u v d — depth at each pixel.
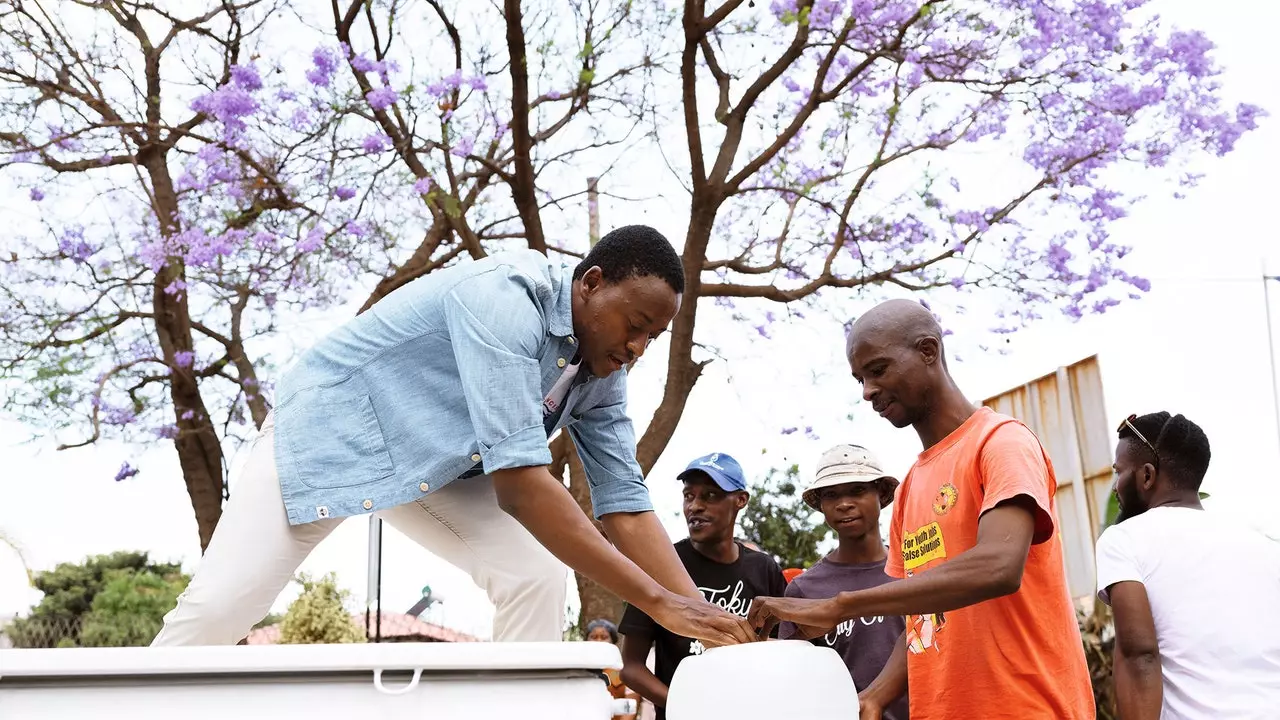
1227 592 3.31
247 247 8.35
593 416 3.21
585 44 7.70
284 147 8.06
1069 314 8.35
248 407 8.96
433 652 1.69
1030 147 8.23
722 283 8.71
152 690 1.65
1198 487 3.59
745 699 2.12
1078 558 7.05
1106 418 6.88
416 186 7.73
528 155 7.75
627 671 4.39
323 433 2.83
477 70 8.08
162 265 8.14
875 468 4.60
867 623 4.35
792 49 7.95
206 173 8.29
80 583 19.80
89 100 8.49
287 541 2.79
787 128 8.07
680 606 2.57
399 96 7.56
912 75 8.19
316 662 1.67
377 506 2.80
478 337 2.68
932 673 2.91
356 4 7.85
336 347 2.91
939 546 2.88
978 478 2.79
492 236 8.99
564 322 2.81
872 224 8.71
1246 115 7.90
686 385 8.05
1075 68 8.12
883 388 2.95
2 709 1.62
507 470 2.63
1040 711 2.74
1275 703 3.22
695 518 4.65
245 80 7.71
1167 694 3.35
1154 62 8.01
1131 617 3.32
